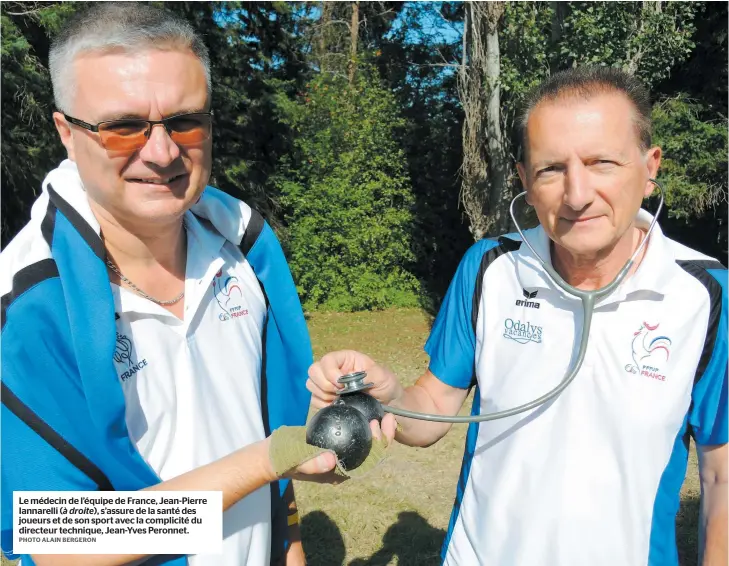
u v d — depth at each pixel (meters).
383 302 14.28
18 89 7.73
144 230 1.40
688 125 9.35
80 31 1.25
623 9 7.79
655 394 1.55
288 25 16.17
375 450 1.34
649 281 1.56
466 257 1.91
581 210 1.44
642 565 1.56
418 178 16.91
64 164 1.47
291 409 1.86
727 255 11.63
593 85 1.44
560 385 1.54
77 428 1.25
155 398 1.41
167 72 1.27
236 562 1.53
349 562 3.85
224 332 1.60
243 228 1.72
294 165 15.14
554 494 1.60
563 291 1.65
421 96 18.70
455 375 1.87
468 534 1.77
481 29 10.72
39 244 1.33
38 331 1.23
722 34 9.73
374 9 19.58
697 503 4.39
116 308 1.39
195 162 1.34
